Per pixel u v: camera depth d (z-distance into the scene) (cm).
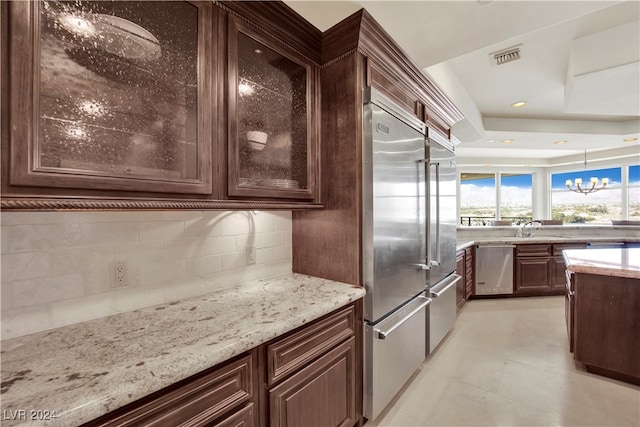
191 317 112
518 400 185
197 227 141
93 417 63
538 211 802
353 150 154
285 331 107
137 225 122
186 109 104
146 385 71
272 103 139
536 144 540
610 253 260
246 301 131
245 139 126
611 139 490
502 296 404
